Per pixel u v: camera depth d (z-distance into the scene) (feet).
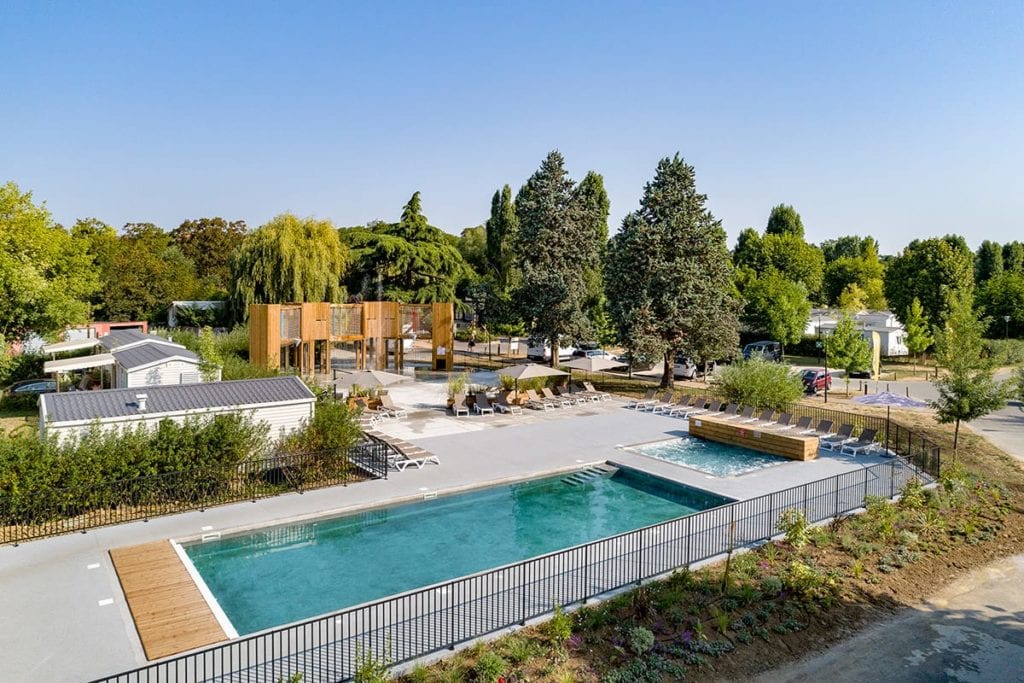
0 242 115.85
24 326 115.75
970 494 57.31
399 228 200.03
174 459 52.16
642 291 112.78
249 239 154.71
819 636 35.40
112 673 28.91
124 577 38.63
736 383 94.58
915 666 32.91
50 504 46.47
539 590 37.76
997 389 68.74
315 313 120.37
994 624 37.37
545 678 29.63
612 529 51.11
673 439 77.77
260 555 45.55
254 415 61.41
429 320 143.13
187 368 84.28
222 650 27.20
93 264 183.11
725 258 116.37
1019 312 187.42
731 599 37.45
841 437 75.77
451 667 29.86
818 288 270.87
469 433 79.92
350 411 66.59
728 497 55.21
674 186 114.42
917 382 135.95
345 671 29.22
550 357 147.33
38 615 34.09
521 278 137.39
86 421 53.72
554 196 136.46
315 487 56.70
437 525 51.85
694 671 31.32
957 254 179.22
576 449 72.43
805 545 45.62
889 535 47.55
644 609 35.58
